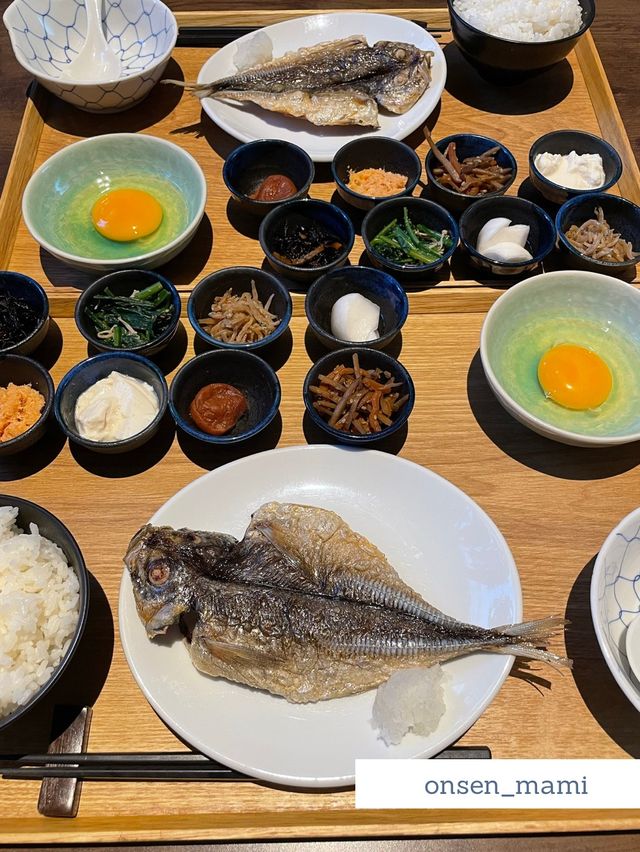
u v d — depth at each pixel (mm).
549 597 388
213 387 430
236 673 338
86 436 418
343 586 349
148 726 356
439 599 375
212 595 345
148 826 334
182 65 611
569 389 434
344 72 546
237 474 402
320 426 406
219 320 460
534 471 428
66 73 582
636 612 376
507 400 406
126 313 459
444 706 335
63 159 512
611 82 634
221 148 566
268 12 640
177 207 521
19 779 347
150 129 578
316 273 469
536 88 598
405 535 391
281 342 475
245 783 342
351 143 520
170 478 427
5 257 508
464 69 610
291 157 524
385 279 457
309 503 402
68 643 355
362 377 426
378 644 337
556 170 522
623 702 361
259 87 545
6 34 684
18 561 357
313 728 338
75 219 515
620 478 426
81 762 342
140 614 350
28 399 426
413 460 431
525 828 331
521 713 358
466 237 497
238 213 533
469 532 385
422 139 566
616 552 365
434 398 453
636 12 683
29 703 321
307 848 338
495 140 549
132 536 406
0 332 454
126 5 589
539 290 456
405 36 594
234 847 338
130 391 422
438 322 482
